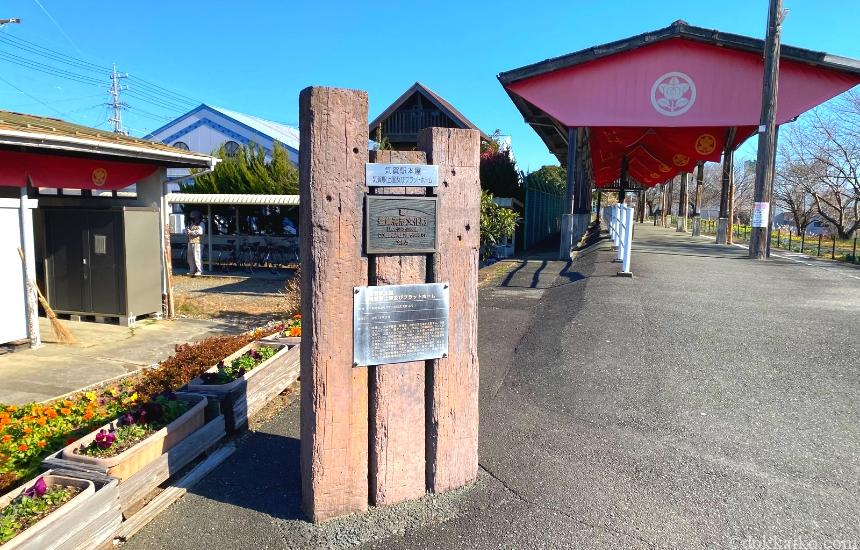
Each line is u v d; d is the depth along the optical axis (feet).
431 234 10.50
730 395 15.31
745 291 27.63
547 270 39.42
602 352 18.78
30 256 24.95
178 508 10.98
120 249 30.32
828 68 43.65
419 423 10.99
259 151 72.23
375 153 10.05
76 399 17.95
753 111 44.88
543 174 90.94
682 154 70.69
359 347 10.17
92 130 33.32
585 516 10.52
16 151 26.43
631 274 31.17
